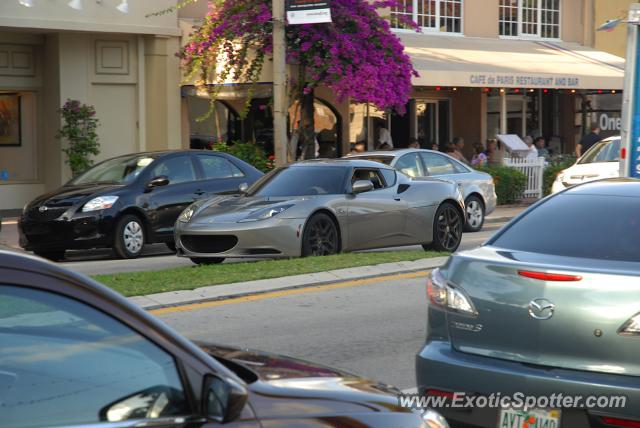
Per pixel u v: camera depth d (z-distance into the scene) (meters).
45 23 29.55
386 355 11.76
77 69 31.62
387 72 31.05
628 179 8.99
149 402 4.24
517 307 7.30
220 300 15.01
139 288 14.88
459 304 7.64
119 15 31.31
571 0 46.41
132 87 32.91
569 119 46.31
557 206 8.46
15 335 4.26
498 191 35.94
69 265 20.62
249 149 31.70
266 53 31.03
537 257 7.72
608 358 6.95
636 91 20.58
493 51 40.59
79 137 31.05
